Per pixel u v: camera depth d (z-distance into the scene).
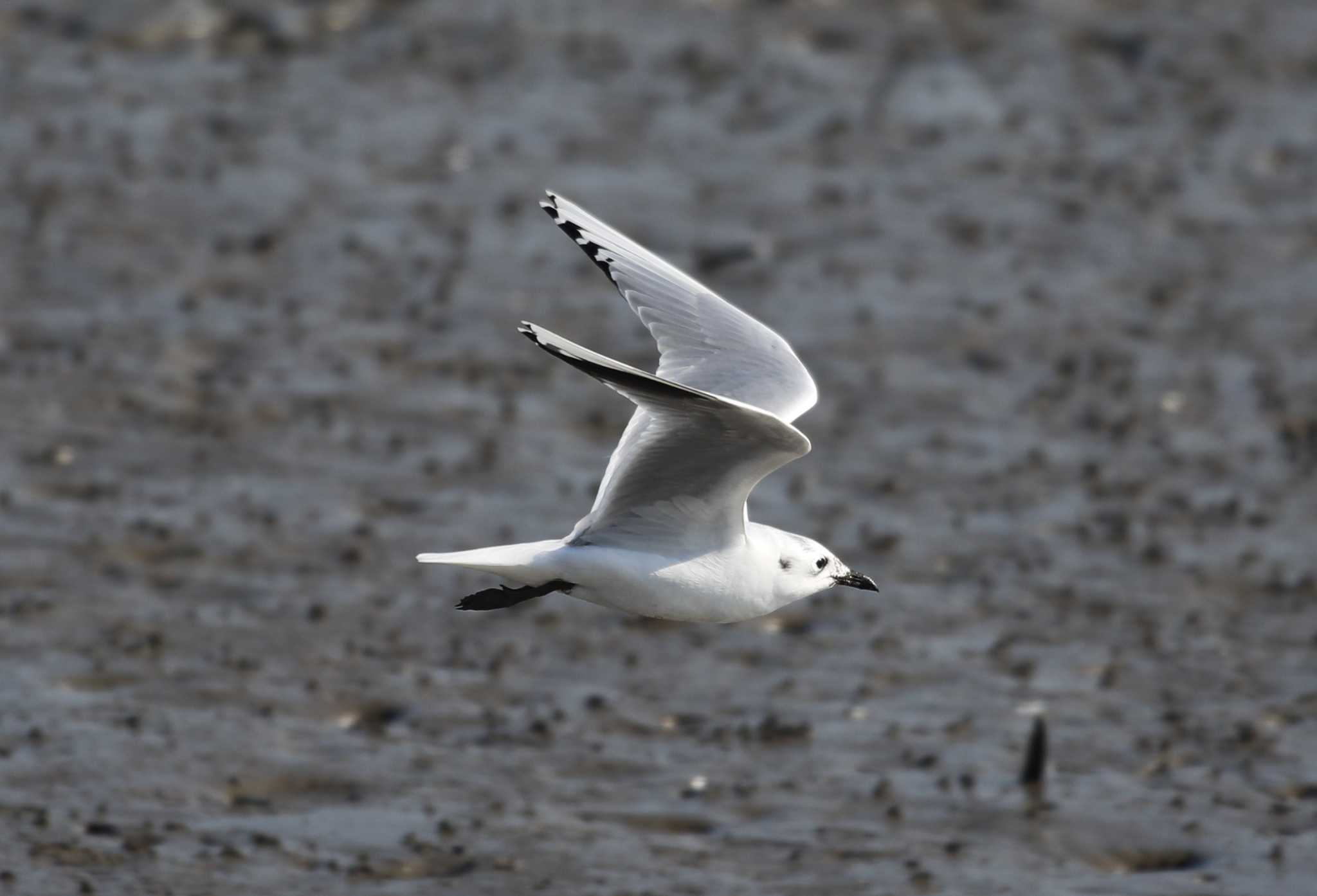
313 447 16.97
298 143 23.48
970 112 25.23
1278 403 18.47
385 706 13.25
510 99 24.98
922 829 12.02
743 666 14.02
